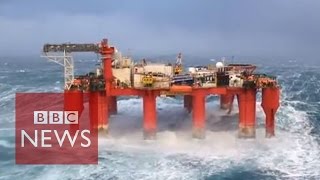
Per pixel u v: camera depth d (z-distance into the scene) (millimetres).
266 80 49219
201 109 47719
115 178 37312
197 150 44906
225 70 52219
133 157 42875
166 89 47125
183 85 48375
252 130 48406
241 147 45906
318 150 45062
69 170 39344
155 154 43750
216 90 47688
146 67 51844
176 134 50500
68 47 51469
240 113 48531
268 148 45594
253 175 38062
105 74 47719
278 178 37250
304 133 51281
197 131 48031
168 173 38500
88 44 51875
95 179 37188
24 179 37219
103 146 46344
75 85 49375
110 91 47812
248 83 47812
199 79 48281
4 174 38375
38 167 40156
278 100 48656
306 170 39188
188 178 37312
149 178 37219
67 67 51594
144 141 47781
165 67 52031
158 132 51125
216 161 41688
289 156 43094
